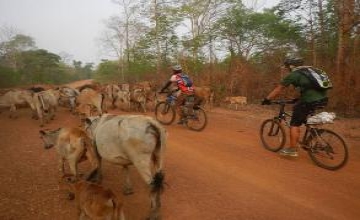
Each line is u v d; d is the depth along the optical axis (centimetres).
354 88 1412
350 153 878
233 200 612
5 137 1020
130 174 721
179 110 1145
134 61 2873
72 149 635
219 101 1839
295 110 783
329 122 762
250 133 1103
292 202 605
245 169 763
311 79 746
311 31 1819
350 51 1553
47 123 1252
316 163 788
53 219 536
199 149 916
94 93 1291
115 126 568
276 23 2253
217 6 2408
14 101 1345
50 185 661
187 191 649
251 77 1944
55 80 5506
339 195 631
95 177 631
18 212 554
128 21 3225
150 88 1739
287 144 933
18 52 5097
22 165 769
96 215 484
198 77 2025
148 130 534
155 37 2664
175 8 2573
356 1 1459
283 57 1867
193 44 2236
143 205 589
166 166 786
